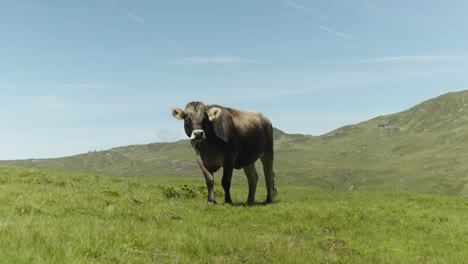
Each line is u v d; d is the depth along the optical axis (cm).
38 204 1491
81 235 870
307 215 1845
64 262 679
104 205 1703
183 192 2408
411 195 2866
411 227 1816
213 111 1936
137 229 1080
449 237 1684
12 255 659
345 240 1512
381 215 2006
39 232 834
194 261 912
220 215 1769
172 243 1022
